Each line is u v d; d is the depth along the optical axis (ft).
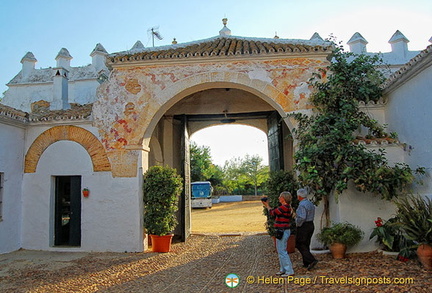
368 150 26.53
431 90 22.41
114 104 32.86
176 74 32.45
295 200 28.84
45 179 33.63
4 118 31.14
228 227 53.06
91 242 31.68
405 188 25.76
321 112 29.35
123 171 31.99
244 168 152.87
